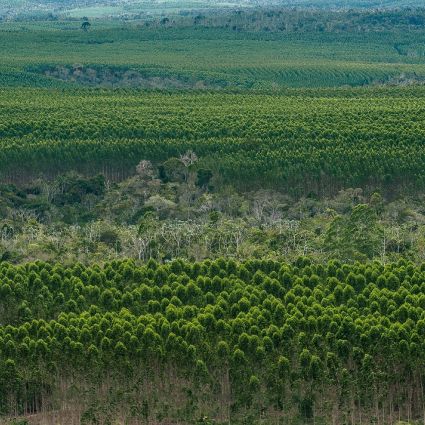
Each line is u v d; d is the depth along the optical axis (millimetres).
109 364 189125
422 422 184375
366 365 186000
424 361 188125
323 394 185750
